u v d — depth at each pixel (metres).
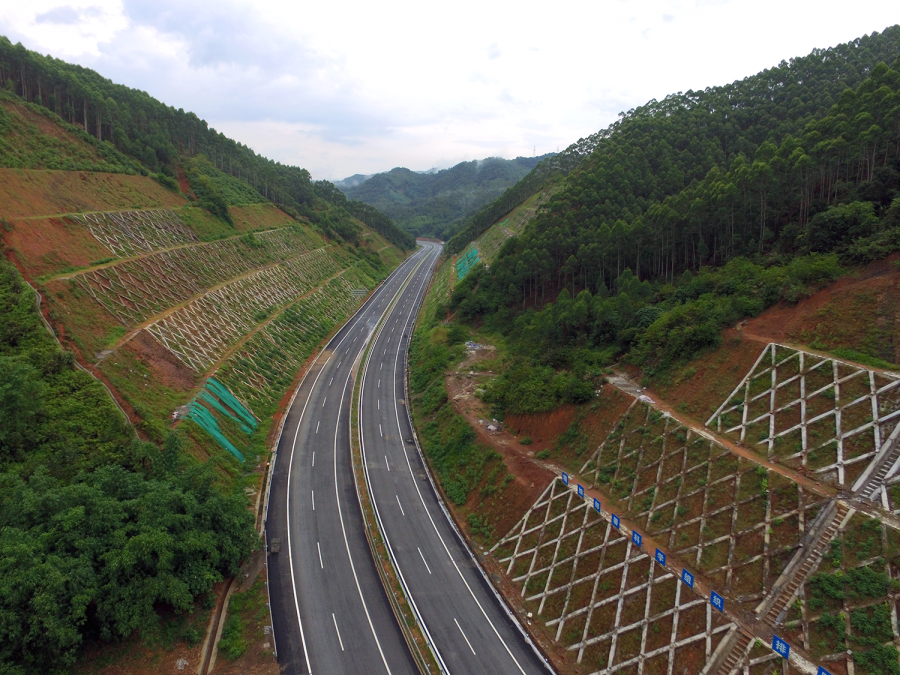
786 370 35.44
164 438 40.62
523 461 43.84
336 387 71.31
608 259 71.81
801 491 28.03
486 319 86.31
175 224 81.00
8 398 32.03
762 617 24.95
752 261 53.47
